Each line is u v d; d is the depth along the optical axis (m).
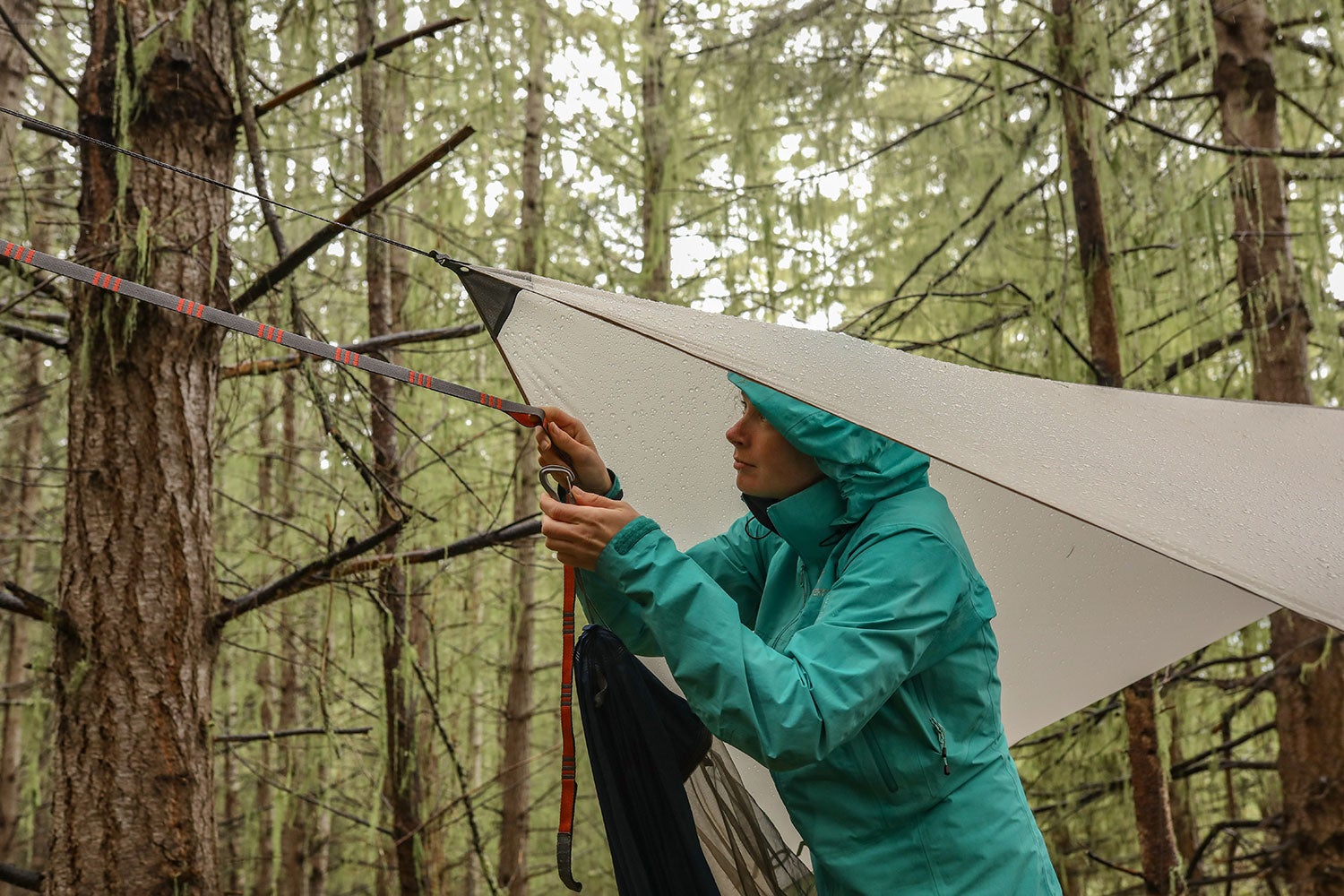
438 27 3.27
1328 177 4.41
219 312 1.09
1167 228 4.66
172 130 3.17
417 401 5.20
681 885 1.44
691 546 1.92
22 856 7.40
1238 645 5.43
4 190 3.77
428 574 5.93
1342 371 4.47
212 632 3.12
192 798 2.95
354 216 2.93
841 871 1.33
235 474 5.77
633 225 7.02
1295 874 4.48
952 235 4.94
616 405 1.81
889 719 1.31
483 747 10.52
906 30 5.14
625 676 1.49
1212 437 1.55
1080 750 5.38
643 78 6.48
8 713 7.35
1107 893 5.82
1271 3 4.72
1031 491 1.16
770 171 6.55
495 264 6.02
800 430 1.41
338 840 8.12
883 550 1.32
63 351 3.25
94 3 3.21
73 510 3.03
